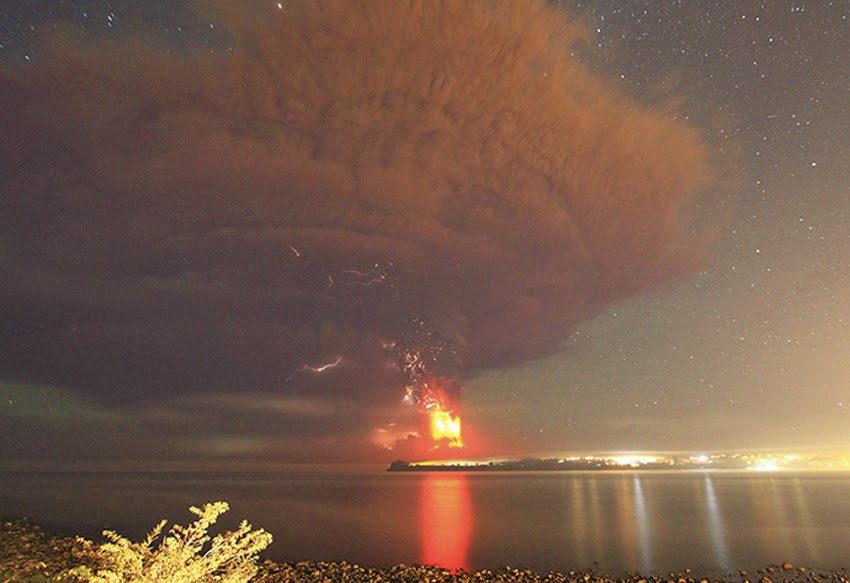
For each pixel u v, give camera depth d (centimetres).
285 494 8225
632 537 3148
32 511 4638
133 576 1029
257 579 1775
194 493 8219
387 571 1969
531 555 2566
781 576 2005
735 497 6519
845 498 6178
